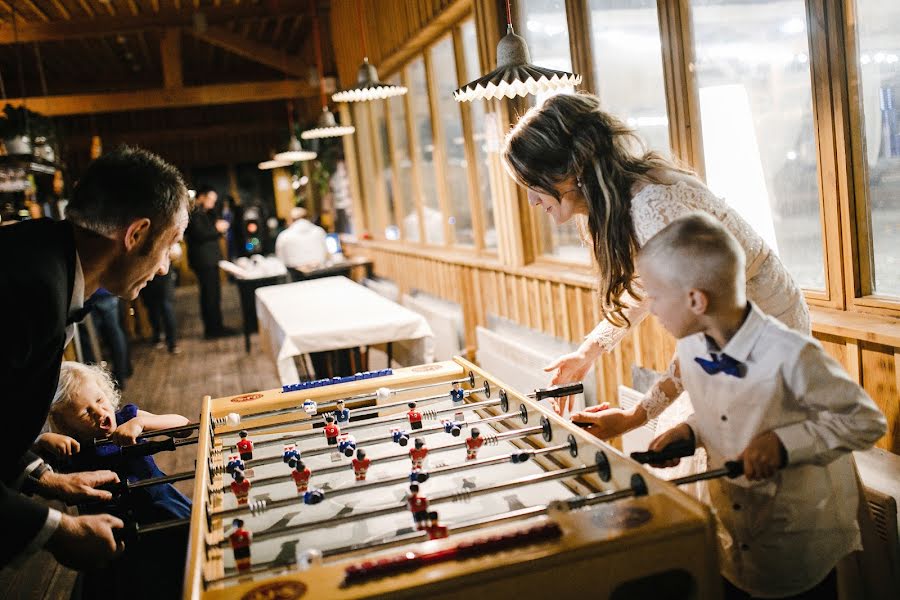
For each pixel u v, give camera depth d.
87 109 9.84
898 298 2.35
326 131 6.63
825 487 1.60
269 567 1.40
